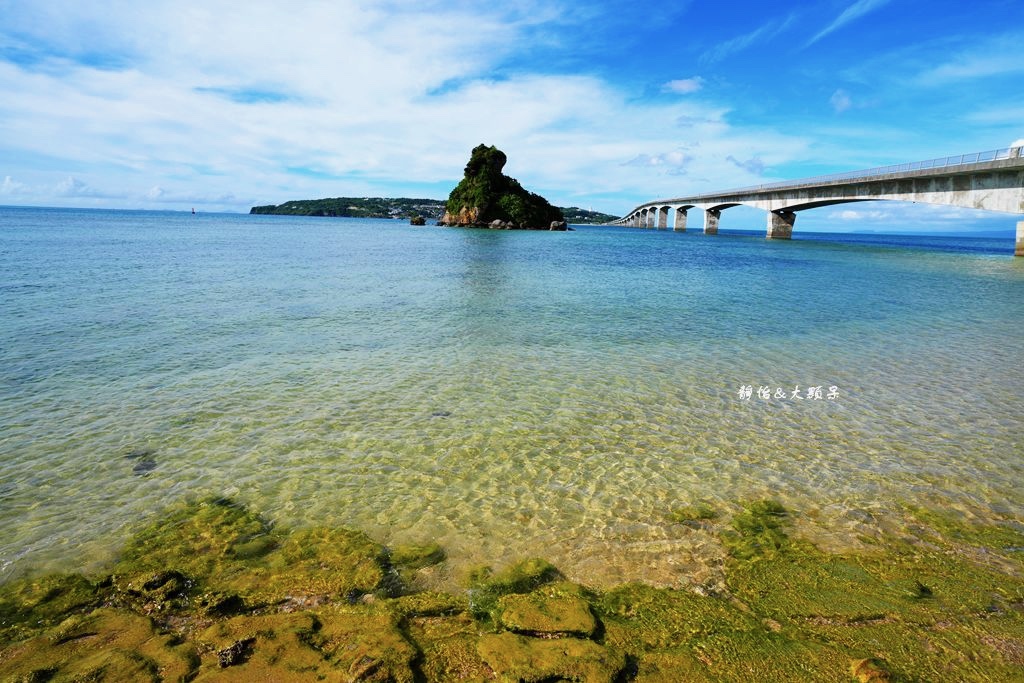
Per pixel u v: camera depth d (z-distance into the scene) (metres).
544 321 17.95
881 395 11.08
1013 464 8.03
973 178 44.41
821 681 4.00
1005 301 23.58
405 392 10.83
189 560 5.59
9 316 16.33
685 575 5.38
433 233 94.25
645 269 36.53
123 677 3.94
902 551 5.82
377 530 6.17
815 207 77.00
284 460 7.89
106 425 8.98
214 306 19.06
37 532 6.07
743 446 8.58
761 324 18.03
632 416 9.77
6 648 4.32
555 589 5.12
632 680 4.01
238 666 4.07
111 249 40.41
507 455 8.14
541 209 136.00
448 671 4.10
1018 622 4.71
